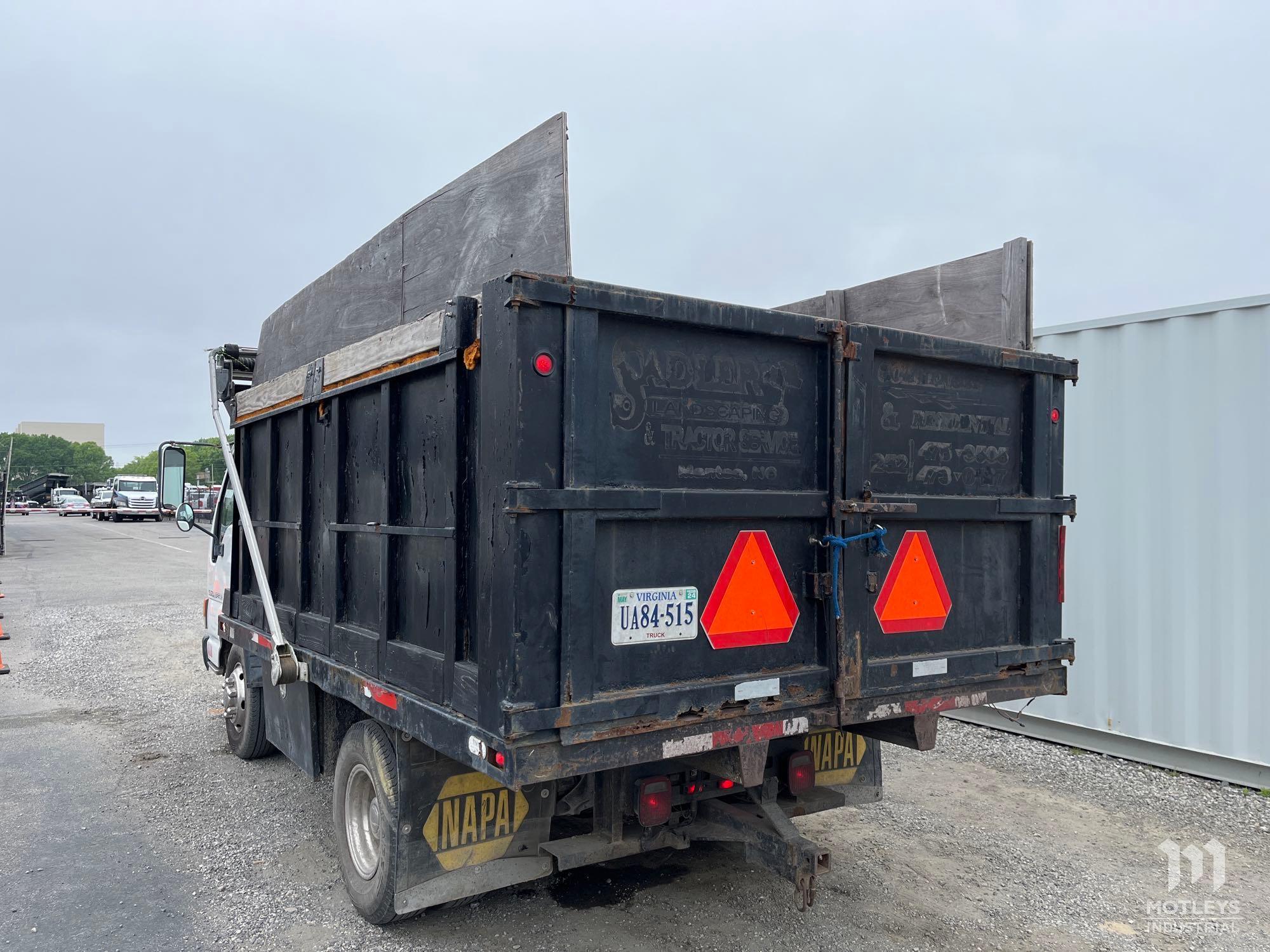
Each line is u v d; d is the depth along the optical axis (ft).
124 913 12.44
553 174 10.64
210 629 21.48
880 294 15.69
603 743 8.71
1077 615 21.07
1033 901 12.87
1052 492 12.52
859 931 11.88
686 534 9.43
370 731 11.64
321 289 17.10
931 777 18.84
